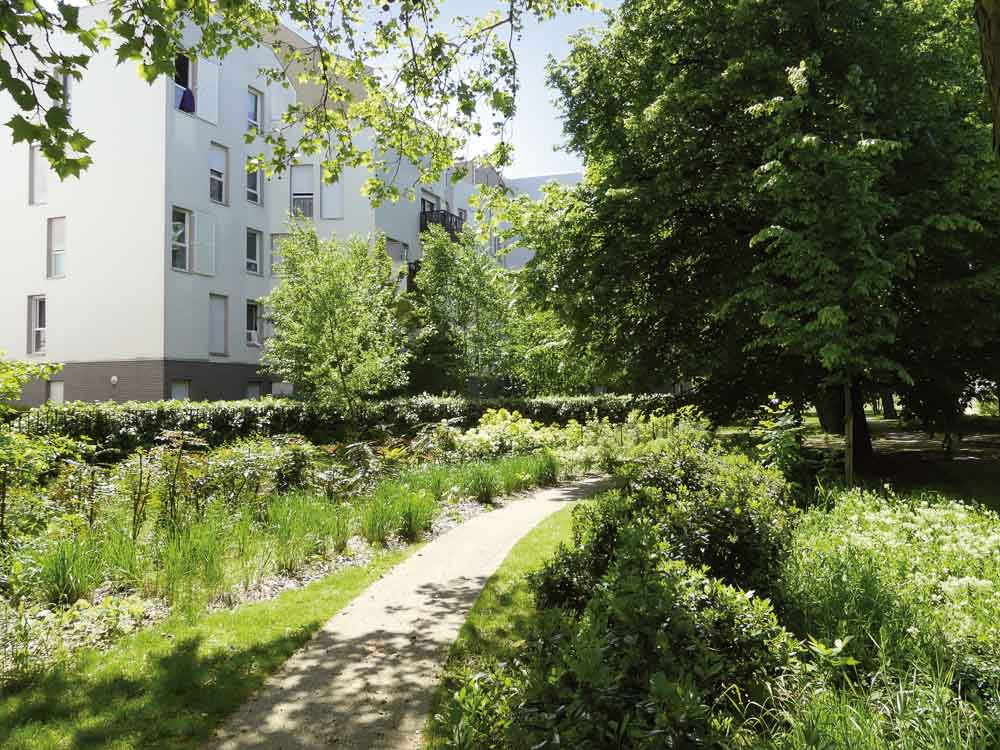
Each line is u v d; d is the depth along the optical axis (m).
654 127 12.05
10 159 22.81
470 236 25.45
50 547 6.04
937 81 11.97
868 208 10.03
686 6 12.66
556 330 19.67
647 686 2.76
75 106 21.69
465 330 25.48
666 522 5.07
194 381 21.89
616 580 3.66
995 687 3.25
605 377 15.59
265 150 25.25
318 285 18.19
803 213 10.34
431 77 8.99
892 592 4.49
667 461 6.77
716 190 12.22
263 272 25.42
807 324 10.13
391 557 7.50
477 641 5.00
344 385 18.17
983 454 15.86
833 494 8.41
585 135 15.13
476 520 9.56
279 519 7.55
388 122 9.70
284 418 17.58
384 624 5.39
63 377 22.11
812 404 13.80
